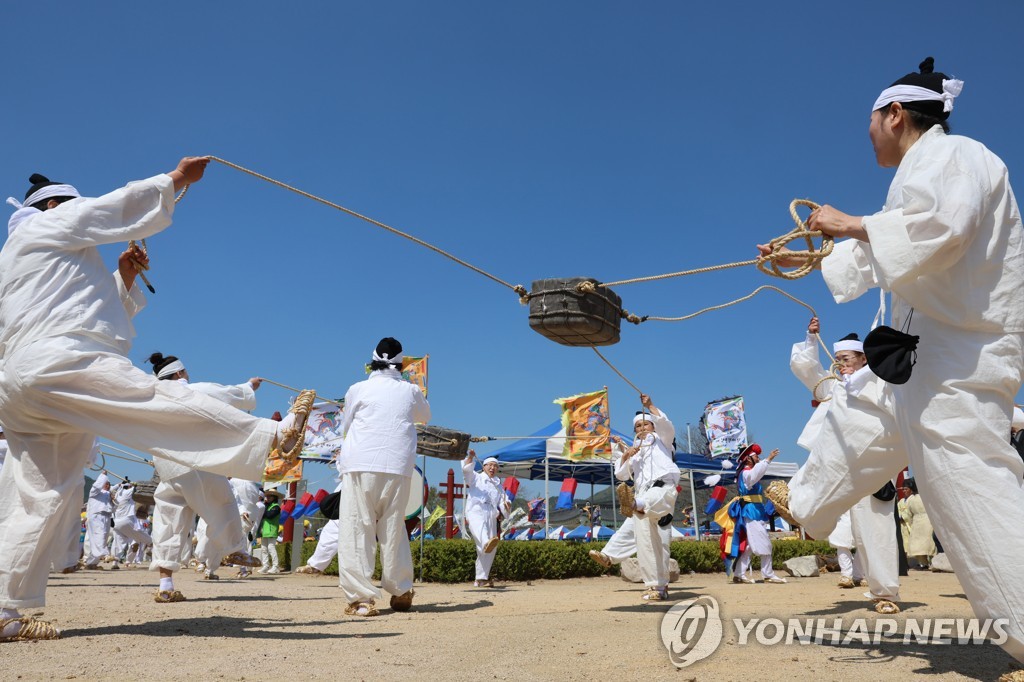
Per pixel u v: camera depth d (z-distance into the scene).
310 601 7.70
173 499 7.53
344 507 6.57
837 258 4.55
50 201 5.03
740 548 12.27
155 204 4.79
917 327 3.45
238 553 7.76
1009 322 3.22
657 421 8.27
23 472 4.53
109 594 8.35
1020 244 3.31
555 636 4.70
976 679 3.34
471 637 4.72
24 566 4.46
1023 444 7.27
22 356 4.39
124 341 4.82
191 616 6.07
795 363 7.36
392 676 3.49
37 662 3.85
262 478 4.62
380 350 7.05
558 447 17.84
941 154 3.34
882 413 4.34
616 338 5.93
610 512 26.91
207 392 5.61
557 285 5.62
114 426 4.49
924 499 3.36
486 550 11.35
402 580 6.71
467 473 11.73
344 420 6.88
